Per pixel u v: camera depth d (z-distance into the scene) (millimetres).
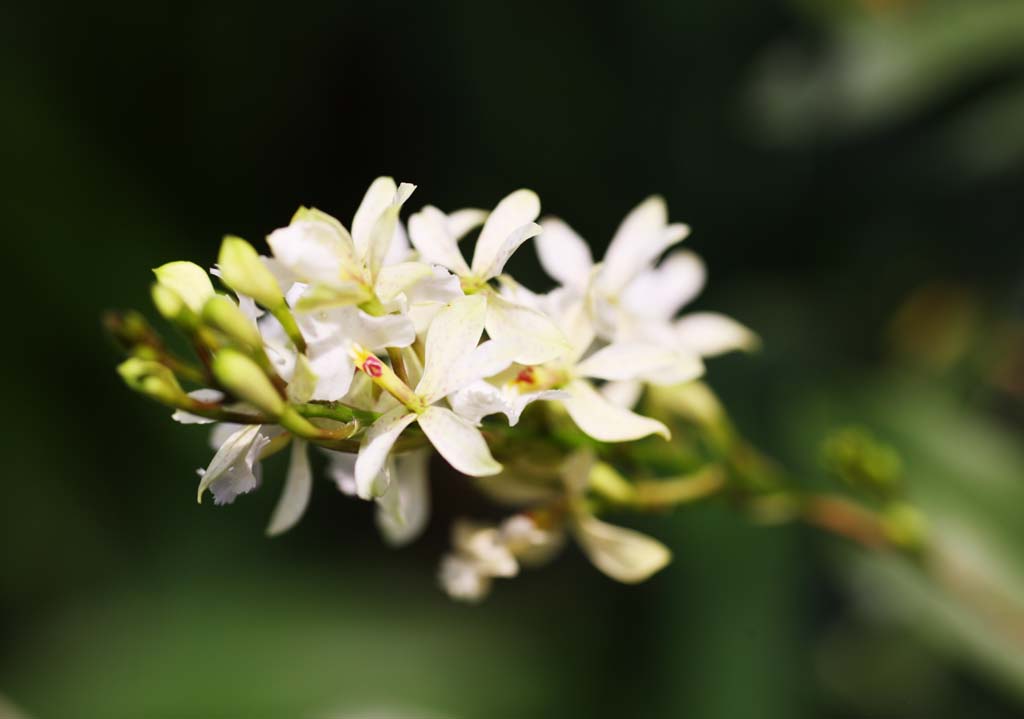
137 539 663
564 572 708
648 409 436
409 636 632
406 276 383
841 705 664
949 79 656
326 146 786
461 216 408
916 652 674
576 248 415
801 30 715
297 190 776
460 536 414
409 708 583
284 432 394
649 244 415
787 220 766
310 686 594
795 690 579
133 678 597
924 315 736
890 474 453
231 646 606
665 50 753
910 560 459
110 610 637
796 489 447
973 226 733
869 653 683
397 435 383
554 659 652
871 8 677
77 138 690
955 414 554
